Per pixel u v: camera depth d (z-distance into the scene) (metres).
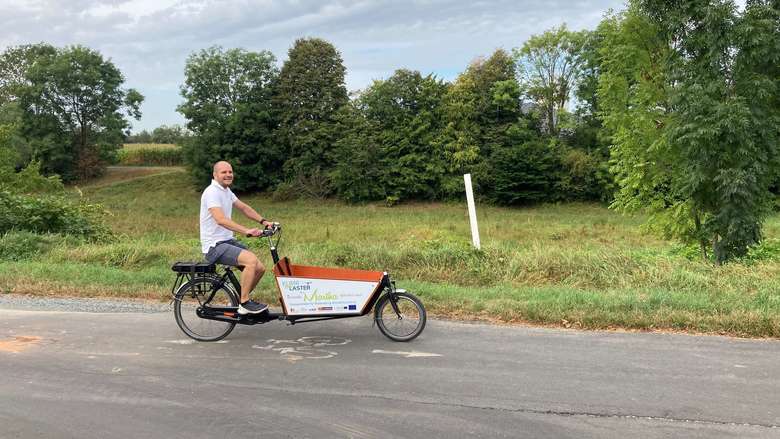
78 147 63.09
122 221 30.36
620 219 33.84
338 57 54.19
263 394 4.62
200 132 55.06
